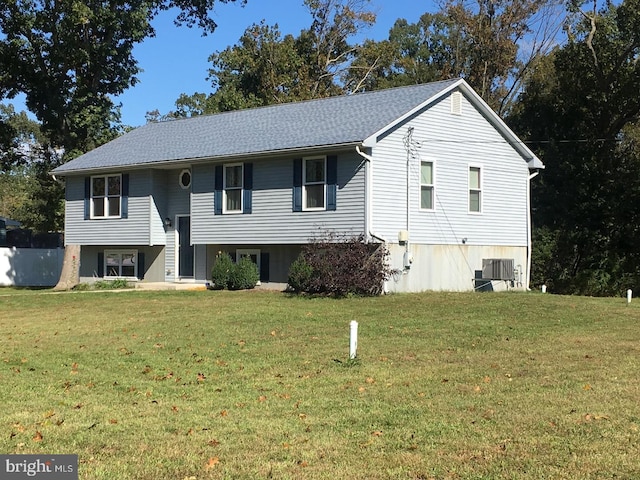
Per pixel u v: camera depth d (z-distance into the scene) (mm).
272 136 22969
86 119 30703
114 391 8672
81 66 30766
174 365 10328
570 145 31000
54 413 7531
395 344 11883
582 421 6961
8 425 7031
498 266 23219
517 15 40531
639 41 29484
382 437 6523
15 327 14891
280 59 47375
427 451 6094
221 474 5574
